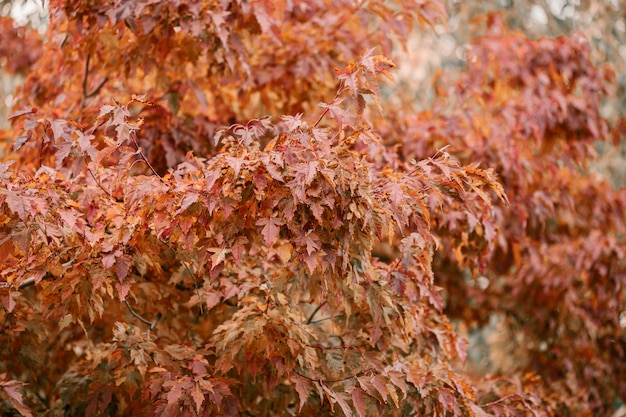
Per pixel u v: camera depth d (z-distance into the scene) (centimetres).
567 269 528
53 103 406
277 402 324
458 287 573
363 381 277
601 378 551
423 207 270
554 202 487
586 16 815
